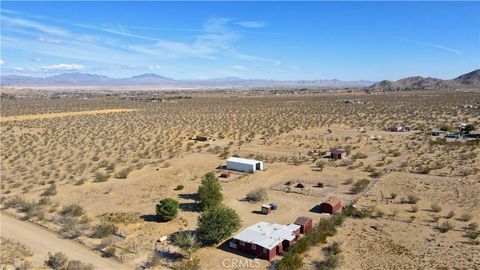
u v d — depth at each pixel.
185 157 80.19
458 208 48.09
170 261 36.50
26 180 64.06
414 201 50.62
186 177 65.81
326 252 37.56
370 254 37.03
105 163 74.62
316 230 41.56
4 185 61.31
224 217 39.97
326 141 95.31
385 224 43.91
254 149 87.06
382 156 77.56
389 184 58.69
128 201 53.84
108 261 36.59
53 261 35.47
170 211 46.16
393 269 34.25
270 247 36.75
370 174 64.44
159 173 68.12
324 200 52.84
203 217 40.62
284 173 67.06
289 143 93.69
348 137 99.88
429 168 65.81
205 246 39.53
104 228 42.66
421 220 44.91
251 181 62.62
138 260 36.78
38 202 53.22
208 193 50.09
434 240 39.69
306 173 66.69
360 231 42.34
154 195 56.38
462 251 37.16
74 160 77.81
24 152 84.56
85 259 36.91
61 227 44.62
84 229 44.06
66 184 61.88
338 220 44.25
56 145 92.44
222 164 74.00
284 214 48.12
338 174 65.50
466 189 54.75
